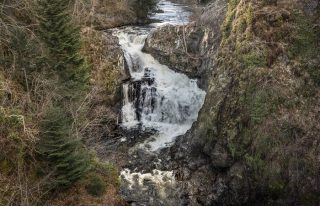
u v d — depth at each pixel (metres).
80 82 15.89
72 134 13.74
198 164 18.45
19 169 12.63
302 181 15.48
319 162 15.29
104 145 20.16
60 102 14.55
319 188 15.20
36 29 15.38
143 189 17.36
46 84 14.14
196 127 19.64
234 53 18.31
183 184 17.69
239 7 18.97
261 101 16.75
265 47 17.41
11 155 12.71
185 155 19.22
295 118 16.16
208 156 18.34
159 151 20.00
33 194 12.78
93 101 20.17
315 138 15.66
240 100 17.34
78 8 24.09
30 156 13.11
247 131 16.84
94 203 14.09
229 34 19.28
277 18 17.69
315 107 16.23
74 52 15.45
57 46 14.92
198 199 16.97
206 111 18.94
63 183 13.67
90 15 28.11
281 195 15.84
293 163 15.66
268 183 15.98
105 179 15.82
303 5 17.59
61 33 14.91
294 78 16.83
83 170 14.00
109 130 21.05
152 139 21.17
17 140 12.73
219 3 23.81
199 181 17.67
